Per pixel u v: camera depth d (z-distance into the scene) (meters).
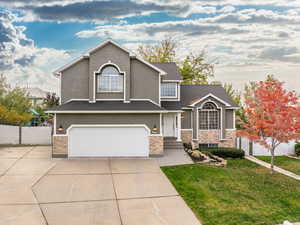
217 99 20.70
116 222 6.80
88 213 7.34
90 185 9.93
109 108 15.47
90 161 14.33
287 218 7.38
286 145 20.00
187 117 21.05
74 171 12.00
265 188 10.36
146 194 9.04
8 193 8.88
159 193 9.17
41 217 7.00
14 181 10.29
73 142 15.23
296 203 8.73
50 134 21.08
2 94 24.12
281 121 12.74
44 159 14.71
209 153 17.58
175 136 20.28
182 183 10.41
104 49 16.83
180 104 20.14
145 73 17.38
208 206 8.08
